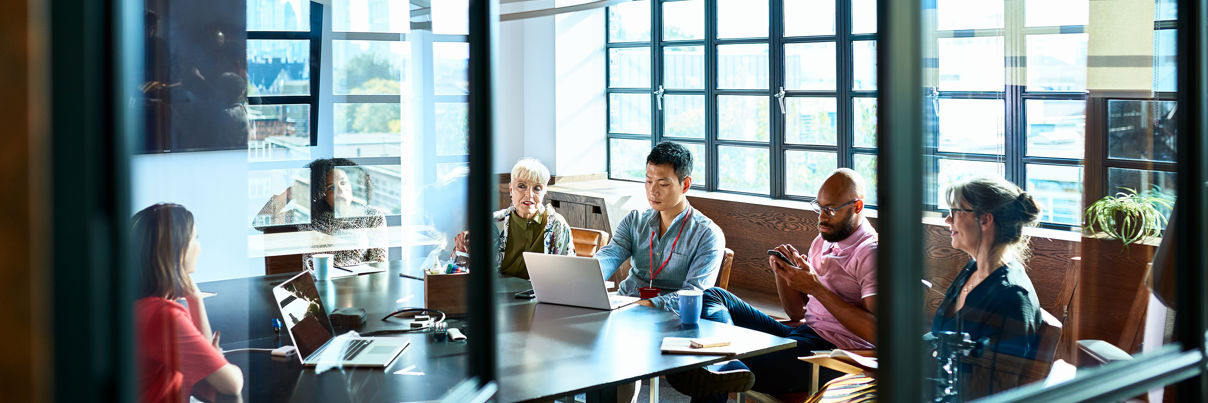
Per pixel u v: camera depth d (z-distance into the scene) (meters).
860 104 4.86
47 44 0.57
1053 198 1.77
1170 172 1.73
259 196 3.09
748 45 5.36
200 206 2.13
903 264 1.04
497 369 1.24
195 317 1.86
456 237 3.50
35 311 0.56
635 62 5.90
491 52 1.17
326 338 2.44
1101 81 1.75
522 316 3.04
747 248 5.23
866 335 2.94
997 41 1.74
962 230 1.77
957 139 1.76
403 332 2.64
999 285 1.76
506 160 5.83
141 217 1.79
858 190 3.09
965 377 1.73
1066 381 1.42
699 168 5.71
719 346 2.63
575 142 5.91
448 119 3.62
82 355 0.60
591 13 5.90
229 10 2.07
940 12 1.72
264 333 2.31
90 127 0.60
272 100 3.10
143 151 1.99
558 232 3.95
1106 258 1.77
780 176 5.26
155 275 1.78
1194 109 1.58
